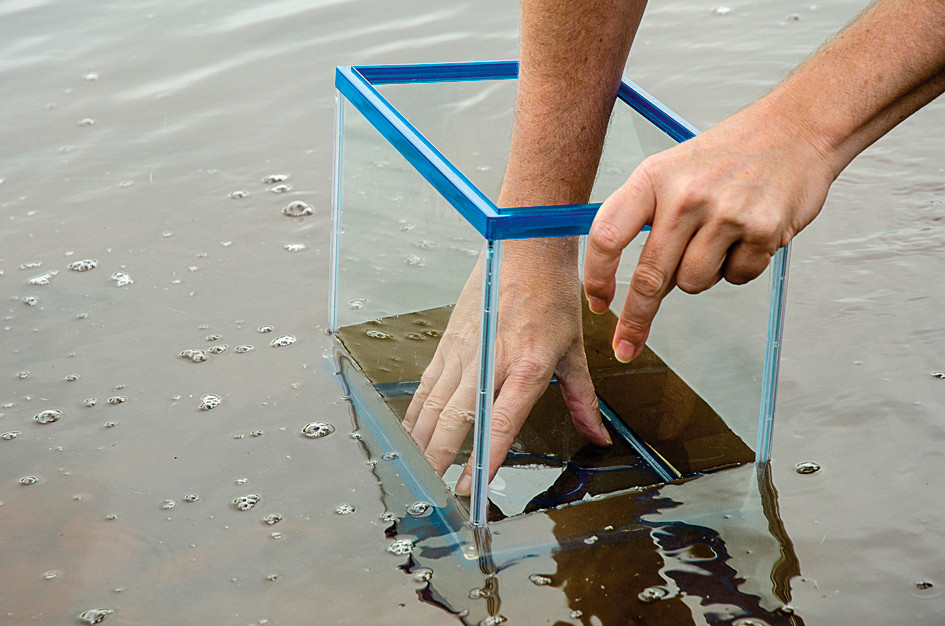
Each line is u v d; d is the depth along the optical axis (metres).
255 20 1.97
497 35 1.85
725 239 0.69
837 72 0.69
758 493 0.88
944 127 1.55
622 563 0.80
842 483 0.88
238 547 0.82
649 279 0.71
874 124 0.71
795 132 0.69
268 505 0.87
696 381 0.95
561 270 0.94
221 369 1.06
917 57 0.67
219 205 1.40
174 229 1.33
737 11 2.00
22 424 0.97
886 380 1.01
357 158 1.04
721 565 0.79
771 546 0.81
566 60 0.90
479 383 0.82
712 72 1.74
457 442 0.89
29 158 1.51
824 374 1.02
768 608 0.74
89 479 0.90
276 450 0.94
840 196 1.37
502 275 0.91
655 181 0.69
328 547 0.82
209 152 1.54
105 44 1.89
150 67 1.80
